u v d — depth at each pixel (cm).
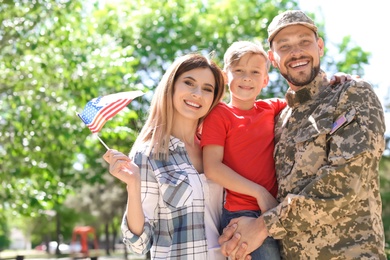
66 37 1305
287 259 444
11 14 1268
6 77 1337
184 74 464
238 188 451
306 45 461
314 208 420
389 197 2145
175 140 458
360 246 423
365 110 431
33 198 1416
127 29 1873
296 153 448
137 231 418
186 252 434
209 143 465
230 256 445
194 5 2014
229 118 473
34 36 1288
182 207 438
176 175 441
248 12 1942
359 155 419
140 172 442
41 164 1415
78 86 1329
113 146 1764
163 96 461
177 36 1895
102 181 2003
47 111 1320
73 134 1341
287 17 466
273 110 491
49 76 1324
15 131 1357
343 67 1975
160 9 1945
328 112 441
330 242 427
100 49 1455
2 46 1287
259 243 437
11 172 1384
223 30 1909
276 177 467
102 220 4200
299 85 462
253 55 481
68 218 4906
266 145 471
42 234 6062
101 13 1792
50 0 1277
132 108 1792
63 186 1530
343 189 417
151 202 439
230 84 484
